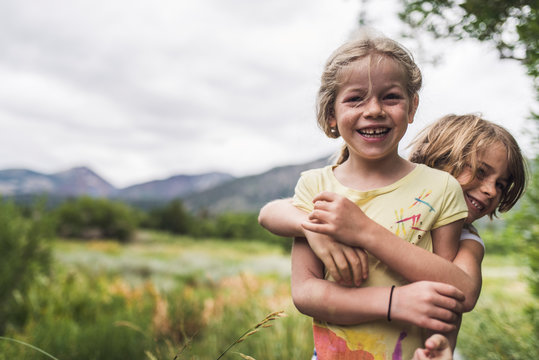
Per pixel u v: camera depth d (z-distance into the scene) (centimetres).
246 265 1898
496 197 134
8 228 562
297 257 118
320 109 119
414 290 96
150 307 561
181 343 399
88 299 634
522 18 164
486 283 646
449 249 108
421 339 104
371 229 100
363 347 105
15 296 511
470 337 292
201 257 2452
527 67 172
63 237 3028
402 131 106
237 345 387
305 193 123
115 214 3441
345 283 105
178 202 4594
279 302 477
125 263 1658
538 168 230
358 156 115
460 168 130
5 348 310
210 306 486
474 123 134
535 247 253
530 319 252
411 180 111
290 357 349
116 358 392
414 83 113
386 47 108
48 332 430
